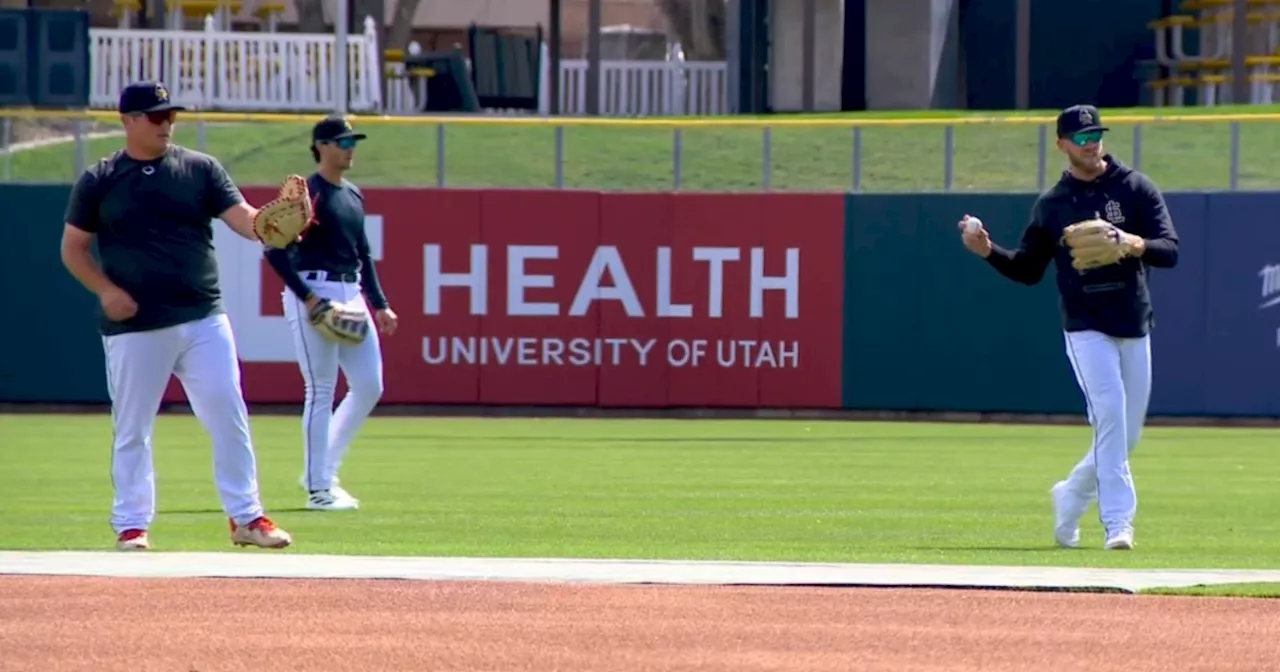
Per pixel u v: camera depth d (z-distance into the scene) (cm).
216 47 9625
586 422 6912
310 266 3734
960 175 8169
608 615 2284
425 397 7219
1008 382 7031
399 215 7188
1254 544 3294
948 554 3056
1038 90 10725
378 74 9794
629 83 10875
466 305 7212
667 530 3500
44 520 3588
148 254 2852
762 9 10738
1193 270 6881
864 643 2119
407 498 4162
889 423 6925
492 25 12656
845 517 3794
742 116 9956
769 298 7162
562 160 7431
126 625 2195
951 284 7050
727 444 5928
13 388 7188
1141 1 10681
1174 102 10394
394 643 2094
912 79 10556
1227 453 5700
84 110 8838
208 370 2905
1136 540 3350
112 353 2895
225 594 2417
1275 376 6862
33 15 8931
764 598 2420
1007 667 1997
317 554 2908
